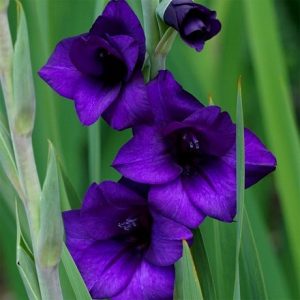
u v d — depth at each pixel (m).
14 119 0.69
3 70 0.68
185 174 0.71
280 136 1.04
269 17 1.05
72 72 0.72
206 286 0.75
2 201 0.97
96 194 0.71
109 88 0.70
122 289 0.73
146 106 0.69
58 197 0.69
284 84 1.05
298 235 1.05
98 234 0.73
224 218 0.70
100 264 0.73
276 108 1.05
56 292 0.71
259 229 1.03
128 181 0.73
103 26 0.70
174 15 0.69
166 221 0.70
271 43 1.05
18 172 0.70
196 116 0.70
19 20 0.67
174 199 0.70
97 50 0.70
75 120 1.16
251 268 0.81
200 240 0.75
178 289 0.74
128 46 0.68
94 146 0.95
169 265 0.72
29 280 0.74
